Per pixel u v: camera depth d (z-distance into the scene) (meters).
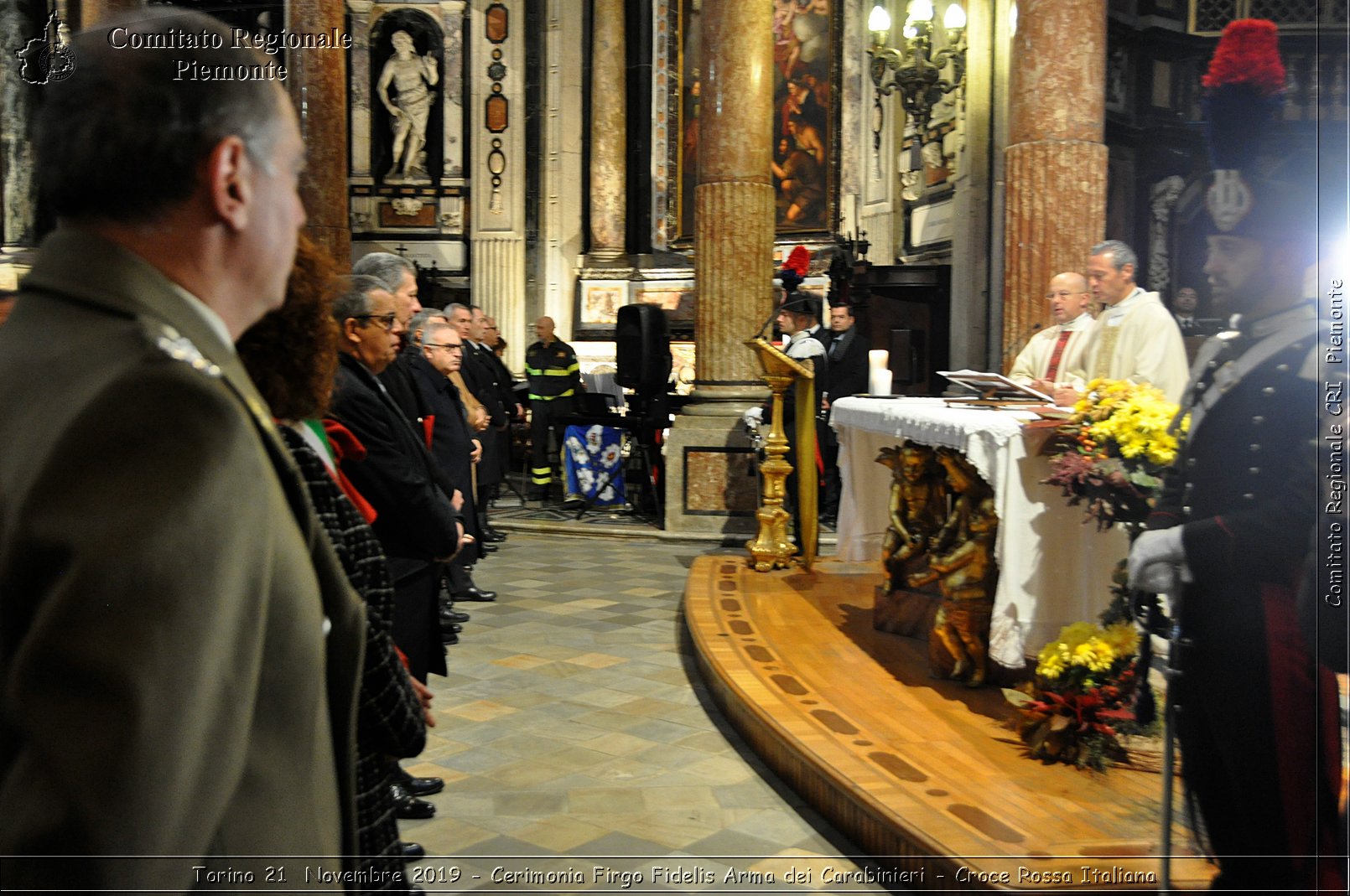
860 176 12.23
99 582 0.72
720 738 3.83
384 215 14.59
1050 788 2.92
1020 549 3.43
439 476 3.22
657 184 14.00
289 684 0.92
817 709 3.67
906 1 11.33
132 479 0.76
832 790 3.03
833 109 12.31
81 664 0.71
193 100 0.89
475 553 5.62
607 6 14.05
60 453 0.76
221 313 0.97
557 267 14.41
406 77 14.41
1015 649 3.42
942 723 3.52
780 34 12.72
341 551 1.40
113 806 0.71
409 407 3.83
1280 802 2.01
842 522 5.38
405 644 3.05
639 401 9.52
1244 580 2.02
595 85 14.16
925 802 2.81
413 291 3.68
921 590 4.70
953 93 9.95
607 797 3.26
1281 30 10.55
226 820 0.87
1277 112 2.01
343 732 1.08
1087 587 3.47
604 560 7.61
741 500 8.29
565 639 5.30
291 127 1.00
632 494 9.98
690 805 3.20
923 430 3.84
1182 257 10.54
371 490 2.92
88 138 0.87
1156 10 10.45
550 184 14.41
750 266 8.11
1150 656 2.69
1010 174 5.92
